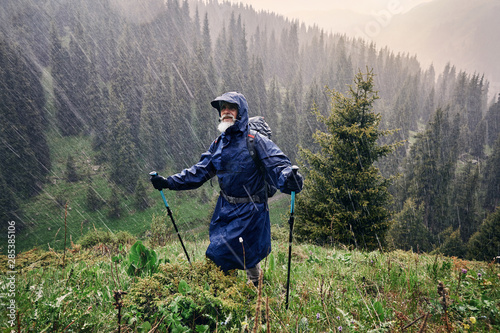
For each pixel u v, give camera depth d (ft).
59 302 7.13
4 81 288.51
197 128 346.13
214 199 195.72
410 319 8.13
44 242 206.39
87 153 332.19
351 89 55.16
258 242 10.09
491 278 11.18
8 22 477.36
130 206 263.49
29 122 290.56
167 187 10.83
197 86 353.31
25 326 6.56
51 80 407.64
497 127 498.69
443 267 13.02
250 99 423.23
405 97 568.41
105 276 11.43
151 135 331.16
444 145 345.92
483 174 330.75
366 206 49.29
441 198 215.31
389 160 281.54
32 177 263.70
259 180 10.14
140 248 10.60
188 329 7.11
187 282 8.89
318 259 15.79
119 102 348.38
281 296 10.27
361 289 10.95
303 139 312.71
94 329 7.28
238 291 8.66
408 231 154.51
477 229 214.69
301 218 53.06
